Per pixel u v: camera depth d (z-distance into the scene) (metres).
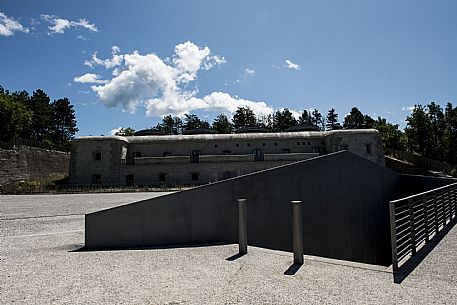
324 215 11.15
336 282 5.20
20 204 20.36
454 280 5.29
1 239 9.77
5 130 54.25
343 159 12.48
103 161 40.28
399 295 4.64
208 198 8.84
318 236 10.79
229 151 43.00
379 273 5.68
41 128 79.69
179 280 5.36
